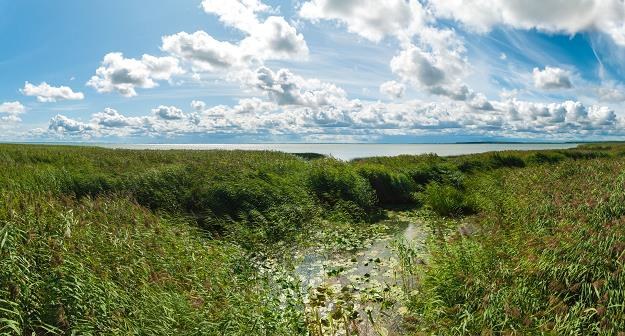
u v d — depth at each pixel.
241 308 7.07
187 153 28.78
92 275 6.25
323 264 10.68
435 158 27.17
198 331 6.24
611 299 5.98
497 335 6.14
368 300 8.17
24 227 7.48
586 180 15.47
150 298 6.70
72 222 8.45
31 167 16.06
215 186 15.21
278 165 20.30
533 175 19.70
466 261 8.23
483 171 24.41
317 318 7.10
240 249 11.72
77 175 15.02
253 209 14.50
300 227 14.16
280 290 8.84
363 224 15.12
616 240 7.32
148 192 14.75
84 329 5.38
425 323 7.02
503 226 11.70
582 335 5.70
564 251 7.60
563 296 6.68
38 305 5.59
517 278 7.26
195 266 9.04
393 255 11.34
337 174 18.45
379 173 20.06
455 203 16.77
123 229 9.55
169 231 11.02
